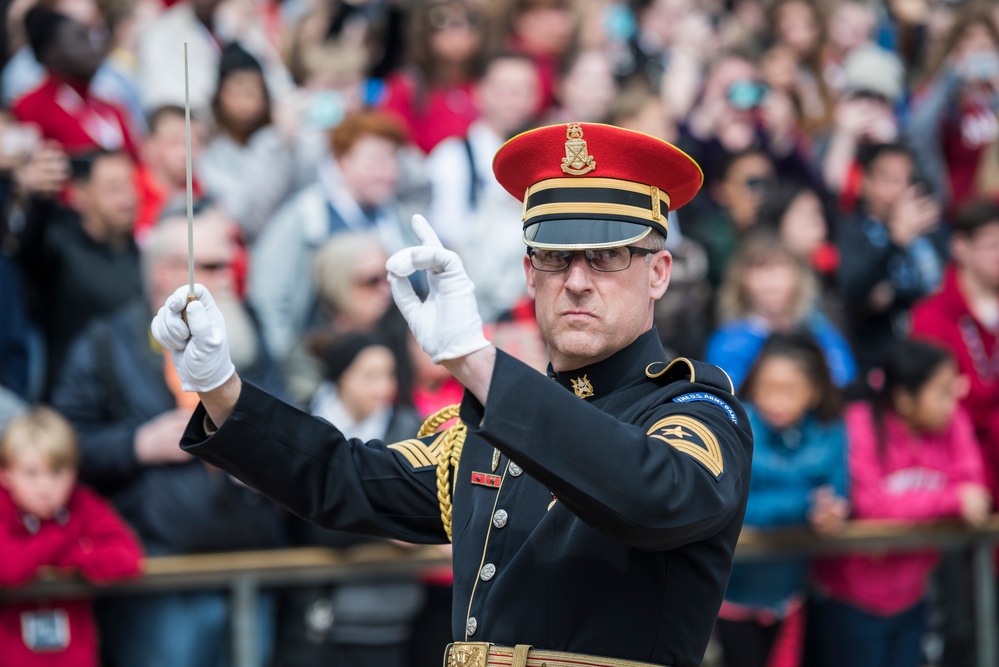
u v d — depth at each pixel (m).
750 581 18.61
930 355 19.45
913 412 19.47
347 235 20.05
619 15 32.38
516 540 9.25
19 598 16.31
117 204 19.95
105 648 16.94
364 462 10.00
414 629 18.12
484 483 9.69
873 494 19.20
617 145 9.15
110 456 17.08
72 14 25.11
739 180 23.61
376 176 21.67
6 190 19.97
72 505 16.67
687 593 8.90
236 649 17.28
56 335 19.80
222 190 22.34
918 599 19.44
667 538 7.91
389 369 18.31
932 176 28.17
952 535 19.55
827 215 24.72
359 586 17.75
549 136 9.22
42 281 19.98
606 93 27.39
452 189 23.47
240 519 17.36
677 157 9.20
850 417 19.62
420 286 21.58
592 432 7.79
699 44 31.69
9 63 25.00
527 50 28.48
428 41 26.88
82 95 22.52
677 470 7.94
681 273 21.34
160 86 25.89
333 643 17.75
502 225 22.33
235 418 9.39
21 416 16.67
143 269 20.05
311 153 23.66
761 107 25.62
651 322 9.66
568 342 9.10
